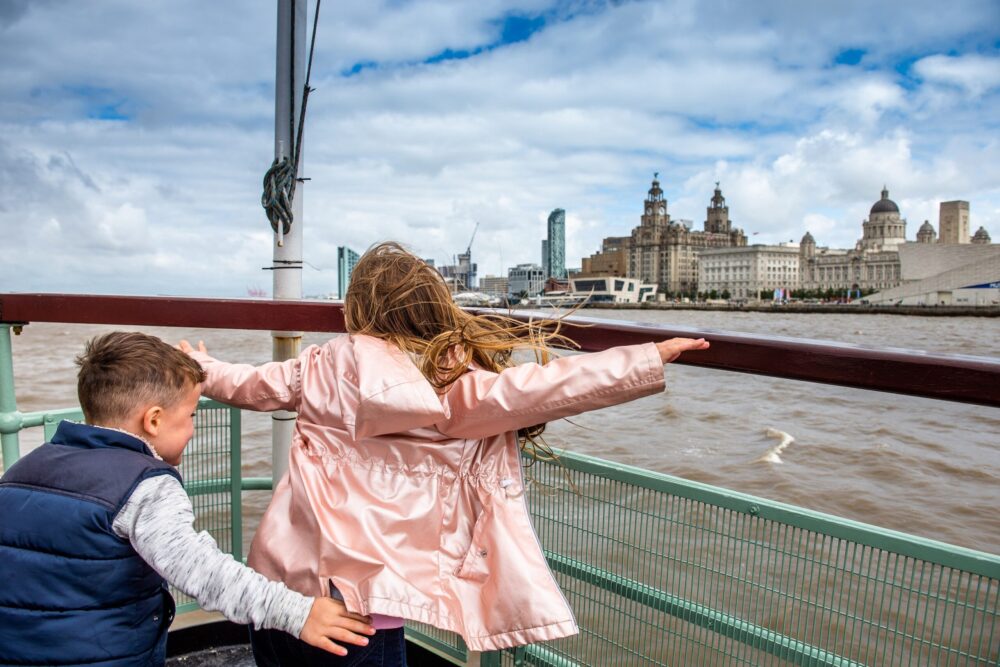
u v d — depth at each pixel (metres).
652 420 13.91
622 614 1.76
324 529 1.27
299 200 2.78
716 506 1.57
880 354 1.22
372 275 1.48
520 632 1.25
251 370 1.51
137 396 1.31
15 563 1.20
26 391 14.15
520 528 1.33
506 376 1.29
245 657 2.43
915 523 8.20
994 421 14.38
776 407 16.17
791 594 1.47
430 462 1.34
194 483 2.33
